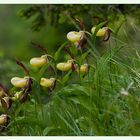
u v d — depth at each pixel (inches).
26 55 488.7
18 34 647.1
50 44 452.4
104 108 179.9
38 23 289.6
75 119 186.7
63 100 189.9
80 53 205.0
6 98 189.8
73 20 199.5
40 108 195.9
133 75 189.9
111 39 204.1
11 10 687.7
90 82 190.7
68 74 194.4
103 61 189.0
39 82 190.5
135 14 268.1
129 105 177.6
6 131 199.2
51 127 180.1
